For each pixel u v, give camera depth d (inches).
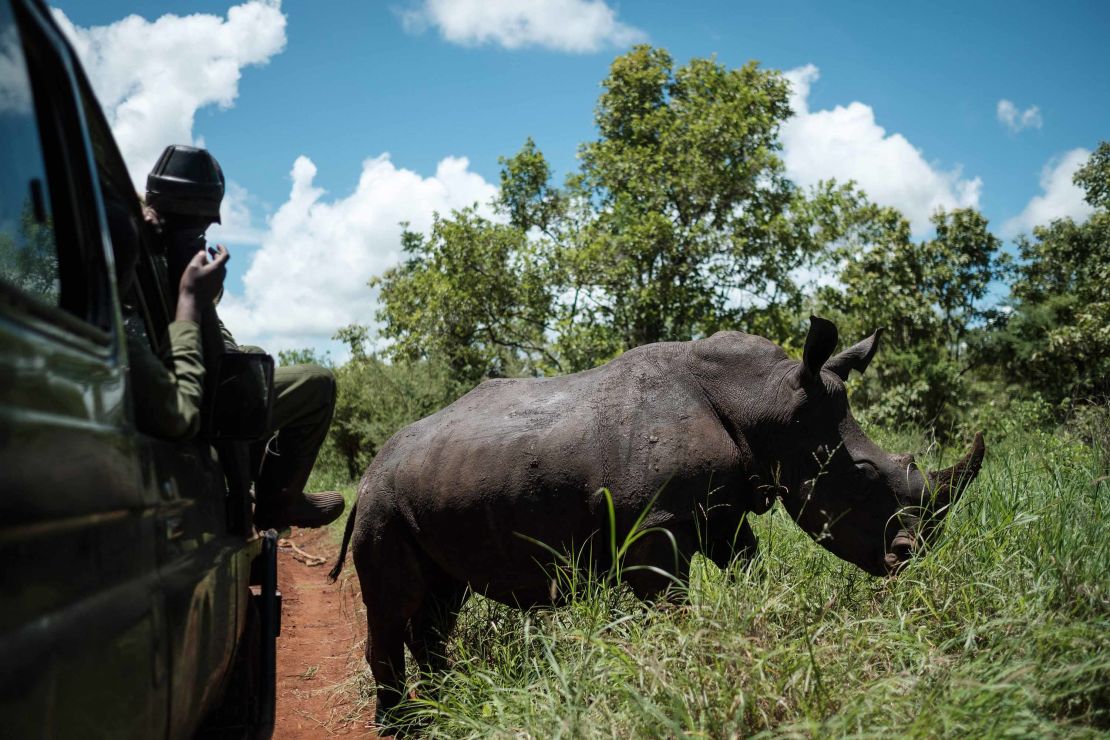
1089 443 247.4
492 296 791.7
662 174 762.2
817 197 799.1
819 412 183.5
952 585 155.9
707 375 190.4
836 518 183.5
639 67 875.4
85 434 68.0
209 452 121.9
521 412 197.6
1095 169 1159.6
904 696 114.1
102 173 101.7
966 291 1130.7
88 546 66.0
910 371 782.5
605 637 143.4
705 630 128.0
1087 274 1085.1
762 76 837.2
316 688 234.7
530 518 187.6
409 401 719.7
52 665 56.2
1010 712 104.0
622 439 182.9
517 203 926.4
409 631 208.4
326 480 723.4
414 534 201.3
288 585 379.9
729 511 185.6
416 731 182.1
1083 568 148.7
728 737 107.0
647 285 737.6
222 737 130.3
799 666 122.9
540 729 123.4
